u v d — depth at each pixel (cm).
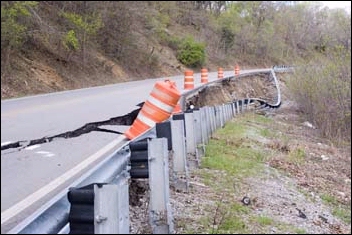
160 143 426
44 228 271
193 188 591
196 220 473
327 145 1634
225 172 722
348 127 1898
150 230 420
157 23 4556
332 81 1989
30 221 264
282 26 7312
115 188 295
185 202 528
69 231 299
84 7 2759
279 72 4397
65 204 308
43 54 2280
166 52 4497
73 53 2497
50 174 596
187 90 1681
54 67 2288
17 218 439
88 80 2500
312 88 2117
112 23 3094
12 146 777
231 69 5844
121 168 448
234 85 3191
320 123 1986
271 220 520
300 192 760
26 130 928
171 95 755
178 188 569
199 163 729
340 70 1997
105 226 289
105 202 292
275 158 1002
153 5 4925
